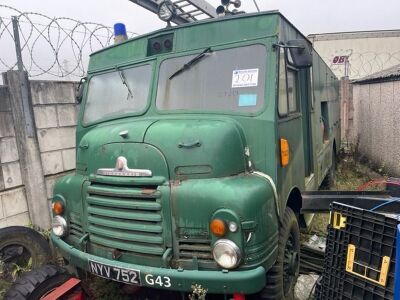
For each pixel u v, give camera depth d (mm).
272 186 3092
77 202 3338
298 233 3801
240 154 3062
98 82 4152
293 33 3969
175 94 3594
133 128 3145
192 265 2801
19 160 4762
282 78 3518
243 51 3445
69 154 5430
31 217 4875
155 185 2916
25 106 4762
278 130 3270
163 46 3834
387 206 3293
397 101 8094
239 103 3348
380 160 9281
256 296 3197
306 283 4039
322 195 3861
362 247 2834
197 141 2904
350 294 2900
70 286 3311
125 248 3008
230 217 2674
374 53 17328
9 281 3986
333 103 8305
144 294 3846
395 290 2523
